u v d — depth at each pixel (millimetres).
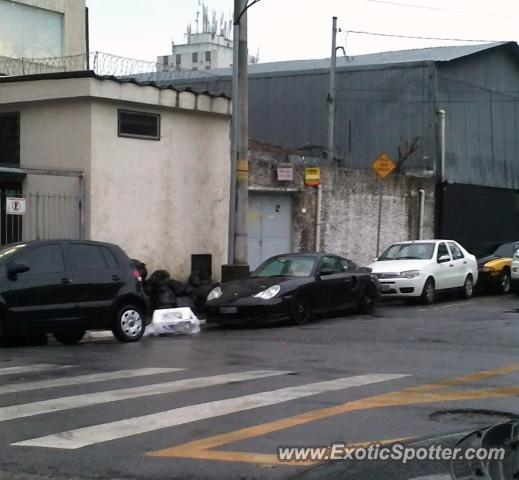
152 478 5633
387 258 20938
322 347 12414
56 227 17375
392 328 14914
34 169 16125
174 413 7520
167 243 18797
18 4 21406
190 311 14945
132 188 17953
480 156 31266
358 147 30031
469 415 7355
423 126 28734
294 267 16391
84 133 17078
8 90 17734
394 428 6848
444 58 29344
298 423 7055
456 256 21453
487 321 15930
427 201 27734
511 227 33688
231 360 11070
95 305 12938
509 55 33312
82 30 23078
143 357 11469
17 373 9984
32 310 12117
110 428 7004
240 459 5969
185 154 19188
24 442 6625
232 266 17641
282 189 22031
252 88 32594
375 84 29734
